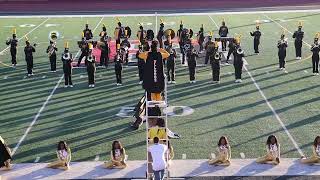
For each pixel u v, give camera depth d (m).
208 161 16.52
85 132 19.42
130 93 24.09
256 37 31.45
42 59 31.31
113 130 19.55
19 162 16.86
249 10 49.97
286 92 23.66
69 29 41.16
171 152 16.39
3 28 42.28
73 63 30.12
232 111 21.33
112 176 15.69
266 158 16.30
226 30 32.59
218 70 25.22
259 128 19.39
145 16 47.19
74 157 17.20
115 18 46.31
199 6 53.28
